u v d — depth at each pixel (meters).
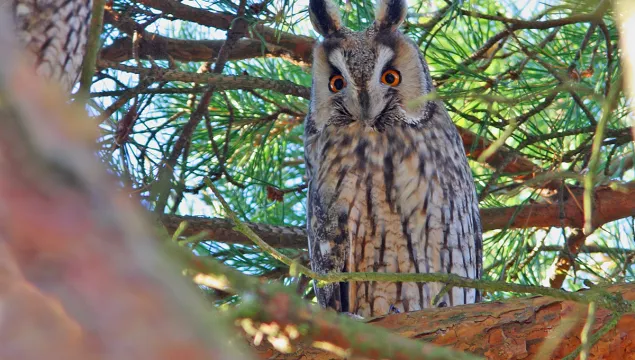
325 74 6.48
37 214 1.14
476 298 6.50
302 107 7.50
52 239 1.15
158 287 1.18
